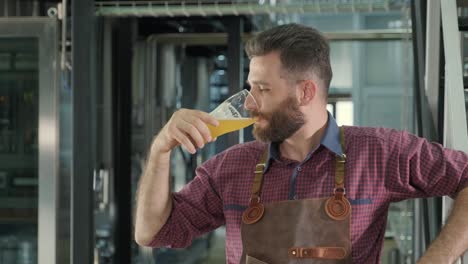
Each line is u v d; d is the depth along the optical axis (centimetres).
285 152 163
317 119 159
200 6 291
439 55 213
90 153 279
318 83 156
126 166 362
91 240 282
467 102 224
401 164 158
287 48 153
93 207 284
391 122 351
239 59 337
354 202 156
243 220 160
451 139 177
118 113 361
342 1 289
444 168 157
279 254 156
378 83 350
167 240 171
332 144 158
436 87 214
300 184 160
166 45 385
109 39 355
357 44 350
